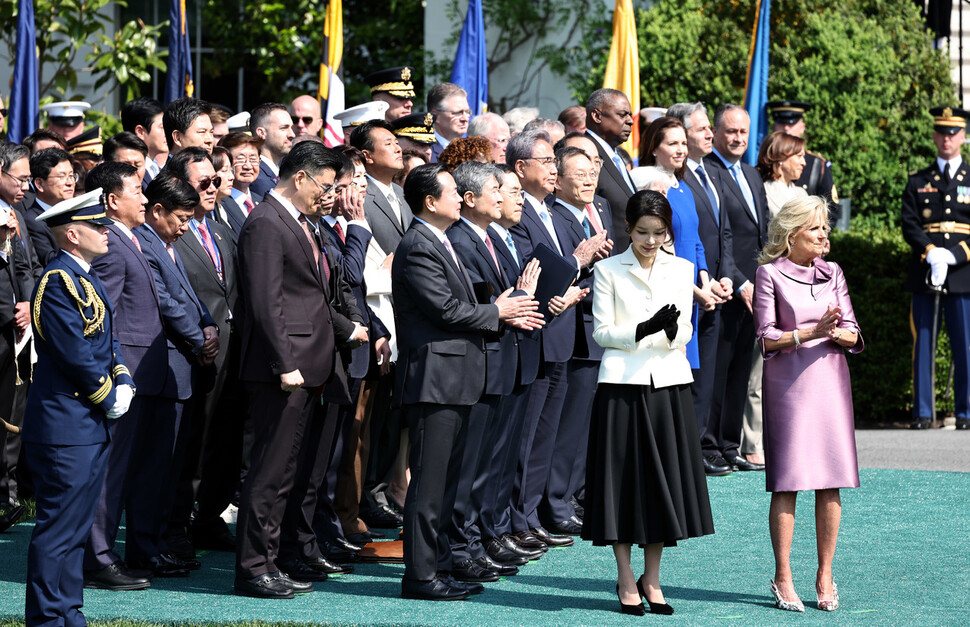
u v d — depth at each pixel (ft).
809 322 43.45
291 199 44.27
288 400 43.62
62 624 38.27
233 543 51.90
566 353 52.34
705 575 47.37
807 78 90.79
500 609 42.32
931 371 80.12
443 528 44.73
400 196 57.26
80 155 62.08
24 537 52.85
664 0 95.81
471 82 84.48
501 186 47.16
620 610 42.34
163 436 46.68
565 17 114.73
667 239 43.75
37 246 56.90
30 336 55.31
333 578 47.03
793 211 43.83
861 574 47.44
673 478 41.70
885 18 96.37
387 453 57.52
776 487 42.73
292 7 128.77
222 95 131.44
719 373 66.59
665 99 92.84
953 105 92.84
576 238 54.39
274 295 42.83
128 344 45.03
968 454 71.41
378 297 52.21
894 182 90.68
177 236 47.47
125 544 48.70
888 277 82.17
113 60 89.76
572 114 69.05
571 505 55.47
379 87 67.41
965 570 47.96
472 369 43.73
